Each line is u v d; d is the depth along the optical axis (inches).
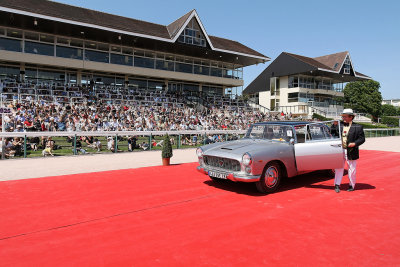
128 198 207.0
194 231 146.1
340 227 151.9
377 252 123.0
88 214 171.9
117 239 136.2
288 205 191.2
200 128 811.4
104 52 1106.1
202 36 1220.5
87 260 115.3
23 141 432.1
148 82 1245.7
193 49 1214.9
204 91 1417.3
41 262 113.7
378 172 322.0
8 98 729.6
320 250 124.7
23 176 282.8
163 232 144.8
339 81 2031.3
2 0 827.4
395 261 115.0
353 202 198.7
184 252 122.5
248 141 257.0
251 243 131.9
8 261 114.5
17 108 649.6
